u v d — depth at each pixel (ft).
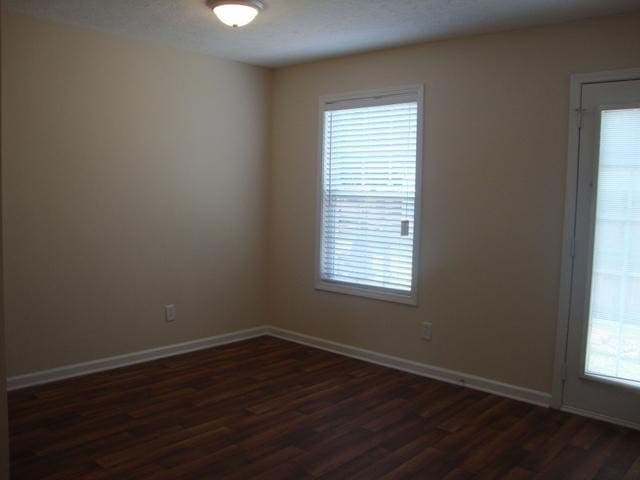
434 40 13.17
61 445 9.74
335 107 15.38
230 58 15.53
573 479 8.97
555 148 11.62
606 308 11.09
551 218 11.75
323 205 15.89
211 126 15.47
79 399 11.88
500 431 10.69
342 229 15.55
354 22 11.85
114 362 13.97
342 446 9.96
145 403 11.76
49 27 12.23
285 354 15.56
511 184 12.28
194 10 11.36
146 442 9.94
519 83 12.05
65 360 13.09
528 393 12.21
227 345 16.31
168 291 14.93
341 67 15.16
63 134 12.63
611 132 10.85
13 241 12.07
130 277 14.10
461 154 13.01
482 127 12.64
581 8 10.53
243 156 16.37
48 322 12.73
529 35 11.86
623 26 10.68
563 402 11.75
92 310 13.46
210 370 14.03
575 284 11.44
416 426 10.87
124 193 13.79
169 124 14.53
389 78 14.17
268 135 17.01
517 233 12.25
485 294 12.82
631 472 9.23
